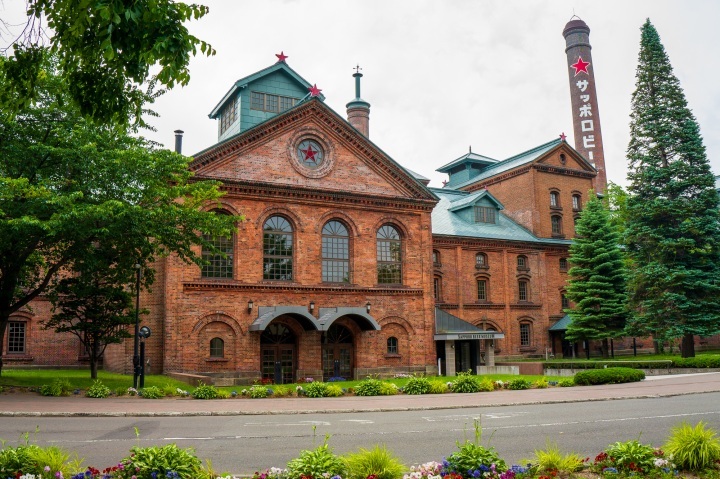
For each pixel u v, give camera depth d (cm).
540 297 4866
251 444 1234
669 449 970
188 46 830
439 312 4012
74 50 866
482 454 885
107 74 919
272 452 1146
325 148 3553
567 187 5297
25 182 2112
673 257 4097
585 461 986
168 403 2114
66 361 3666
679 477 895
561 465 921
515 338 4700
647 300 4084
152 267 3114
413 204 3762
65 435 1362
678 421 1493
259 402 2181
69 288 2773
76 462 883
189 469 834
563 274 5044
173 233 2572
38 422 1619
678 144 4266
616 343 5166
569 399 2131
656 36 4397
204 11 859
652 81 4353
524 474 888
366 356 3522
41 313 3622
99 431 1435
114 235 2412
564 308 4862
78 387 2484
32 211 2180
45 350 3619
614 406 1889
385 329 3606
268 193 3328
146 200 2538
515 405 2033
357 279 3531
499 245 4747
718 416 1571
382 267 3672
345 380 3359
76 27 791
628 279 4288
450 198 5375
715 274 4009
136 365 2542
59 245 2572
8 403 2008
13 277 2495
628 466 910
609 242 4544
